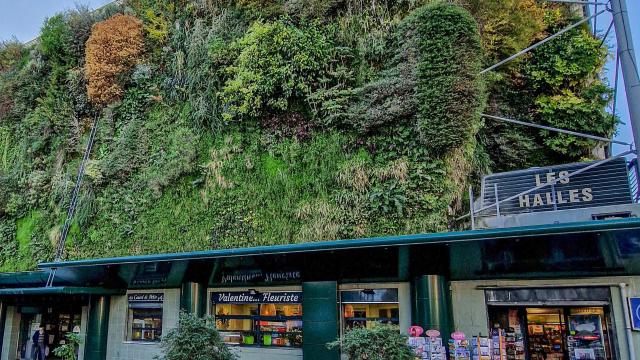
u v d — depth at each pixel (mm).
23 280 16297
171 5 18609
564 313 10008
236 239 13422
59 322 16797
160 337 13703
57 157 19984
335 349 10883
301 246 9906
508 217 10609
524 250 9102
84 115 20062
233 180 14148
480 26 13195
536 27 13758
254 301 12633
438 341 9719
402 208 11312
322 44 13633
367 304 11195
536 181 10898
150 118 17500
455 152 11391
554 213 10242
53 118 20469
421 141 11664
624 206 9750
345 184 12312
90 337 14445
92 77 19156
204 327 9992
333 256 10750
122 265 12945
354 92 12875
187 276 13109
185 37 17672
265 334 12367
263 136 14023
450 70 11672
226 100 14750
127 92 18688
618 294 9227
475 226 10812
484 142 13062
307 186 12852
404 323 10641
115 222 16250
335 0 13977
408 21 12703
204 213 14336
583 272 9414
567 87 13859
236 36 15727
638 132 8375
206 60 15938
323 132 13109
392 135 12180
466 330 10188
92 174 17203
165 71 18031
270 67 14031
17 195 20656
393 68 12664
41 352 16484
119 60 18984
